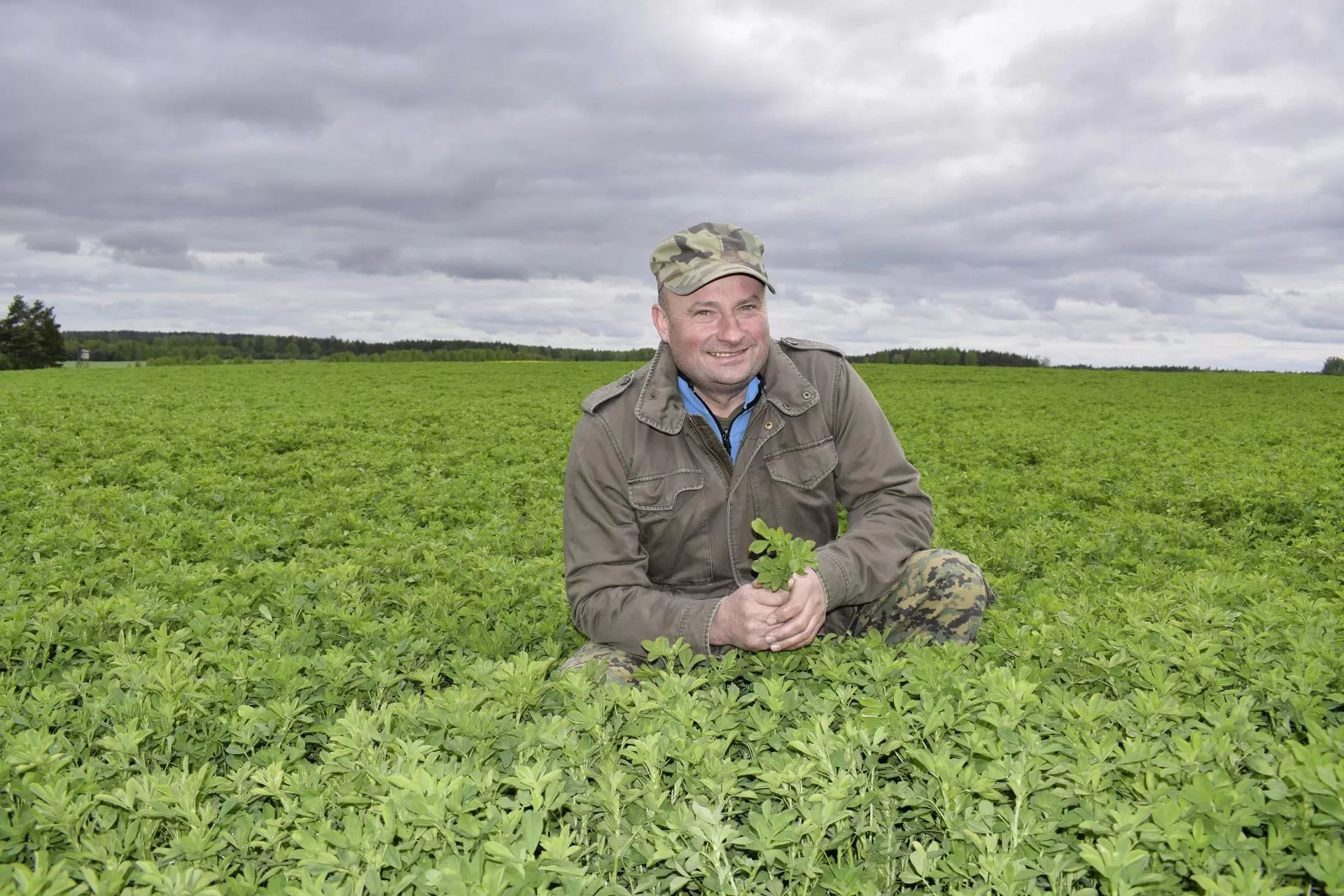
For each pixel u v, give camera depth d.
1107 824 1.82
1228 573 5.55
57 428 17.20
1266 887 1.54
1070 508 8.91
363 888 1.74
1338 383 40.50
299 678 2.91
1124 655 2.81
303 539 7.54
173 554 6.68
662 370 3.64
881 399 29.38
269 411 22.84
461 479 10.75
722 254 3.25
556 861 1.77
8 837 2.03
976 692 2.43
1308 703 2.47
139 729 2.68
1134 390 36.06
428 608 4.59
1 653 3.68
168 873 1.75
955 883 1.92
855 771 2.18
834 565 3.22
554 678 2.92
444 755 2.28
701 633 3.14
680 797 2.18
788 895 1.91
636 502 3.58
